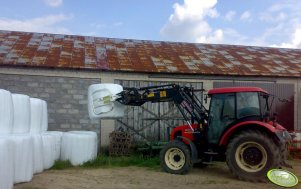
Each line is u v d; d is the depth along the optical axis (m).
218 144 8.51
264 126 7.81
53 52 12.95
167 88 9.27
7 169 6.21
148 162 10.03
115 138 11.43
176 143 8.75
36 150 8.26
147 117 12.45
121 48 14.38
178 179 8.00
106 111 9.24
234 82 13.01
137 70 12.27
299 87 13.45
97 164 9.69
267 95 8.64
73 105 12.09
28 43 13.63
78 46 13.99
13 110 7.09
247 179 7.69
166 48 15.05
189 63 13.46
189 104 9.09
